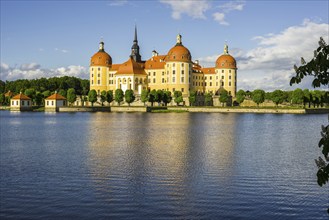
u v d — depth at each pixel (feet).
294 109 593.83
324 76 40.22
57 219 86.38
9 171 134.51
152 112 612.70
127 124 360.07
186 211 91.25
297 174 129.90
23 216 88.33
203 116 501.15
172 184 115.65
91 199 100.58
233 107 653.30
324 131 40.91
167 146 200.95
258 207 94.27
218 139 235.81
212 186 113.60
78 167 141.49
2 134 270.67
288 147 199.11
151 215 88.94
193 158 161.48
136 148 193.16
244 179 122.31
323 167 40.83
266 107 649.61
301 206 95.25
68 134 269.03
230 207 94.38
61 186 113.29
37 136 256.32
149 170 135.95
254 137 248.93
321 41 39.73
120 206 94.89
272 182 118.62
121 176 125.90
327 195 104.37
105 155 170.19
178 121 401.70
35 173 130.93
